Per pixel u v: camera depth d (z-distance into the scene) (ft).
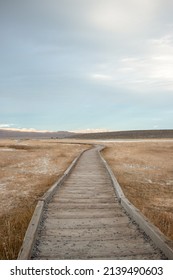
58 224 19.06
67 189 33.19
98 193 30.76
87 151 128.88
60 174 51.55
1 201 35.81
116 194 29.55
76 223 19.33
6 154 122.11
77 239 16.10
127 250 14.49
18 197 37.14
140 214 19.29
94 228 18.20
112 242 15.60
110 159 89.25
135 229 17.97
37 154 120.98
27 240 14.32
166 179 56.03
